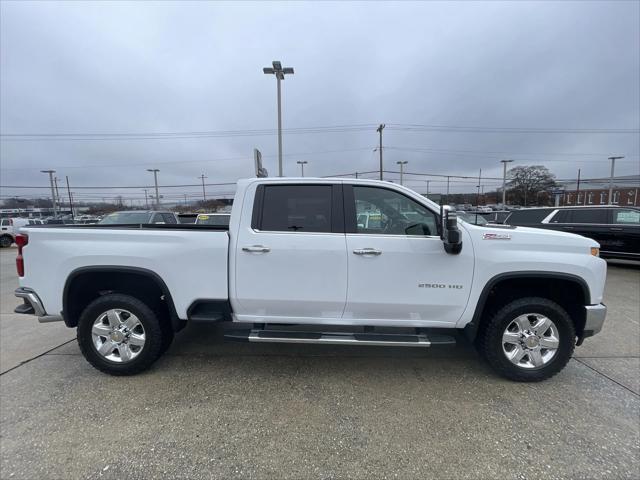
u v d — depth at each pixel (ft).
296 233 11.13
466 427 9.11
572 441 8.59
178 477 7.47
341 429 9.01
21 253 11.65
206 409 9.82
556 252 11.00
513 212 37.17
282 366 12.37
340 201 11.28
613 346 14.32
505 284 11.87
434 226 11.16
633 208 30.73
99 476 7.48
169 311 11.64
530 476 7.53
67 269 11.37
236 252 11.12
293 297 11.16
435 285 10.96
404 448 8.34
